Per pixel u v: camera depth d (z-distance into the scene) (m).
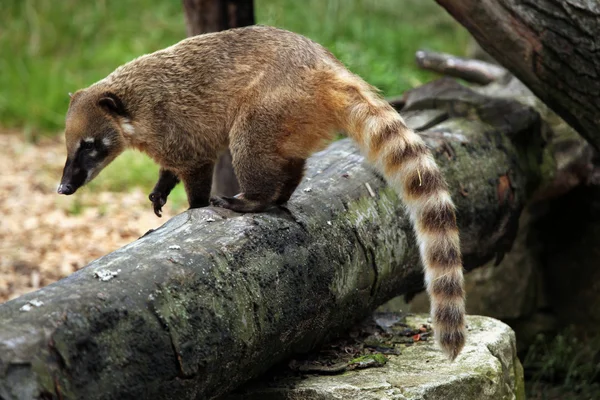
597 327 11.45
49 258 13.27
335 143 9.66
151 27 22.78
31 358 4.98
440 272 6.66
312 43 7.80
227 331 6.18
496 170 10.17
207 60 7.96
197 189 8.40
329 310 7.45
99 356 5.32
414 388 6.89
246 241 6.77
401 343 8.10
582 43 8.95
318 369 7.32
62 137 19.23
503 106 10.95
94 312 5.41
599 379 11.29
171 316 5.81
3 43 22.00
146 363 5.55
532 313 11.76
